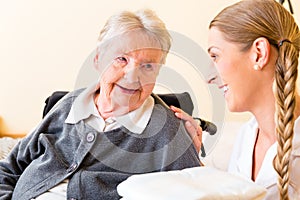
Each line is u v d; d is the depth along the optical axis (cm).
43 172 92
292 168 79
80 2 195
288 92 74
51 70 201
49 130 98
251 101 85
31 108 204
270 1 84
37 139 98
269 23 80
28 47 200
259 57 80
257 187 65
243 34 80
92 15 196
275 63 80
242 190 63
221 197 60
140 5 194
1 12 197
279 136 73
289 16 84
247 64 81
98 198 86
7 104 204
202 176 67
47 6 196
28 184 92
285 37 80
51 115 98
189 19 193
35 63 201
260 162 91
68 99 99
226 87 84
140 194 62
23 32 198
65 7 196
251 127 100
